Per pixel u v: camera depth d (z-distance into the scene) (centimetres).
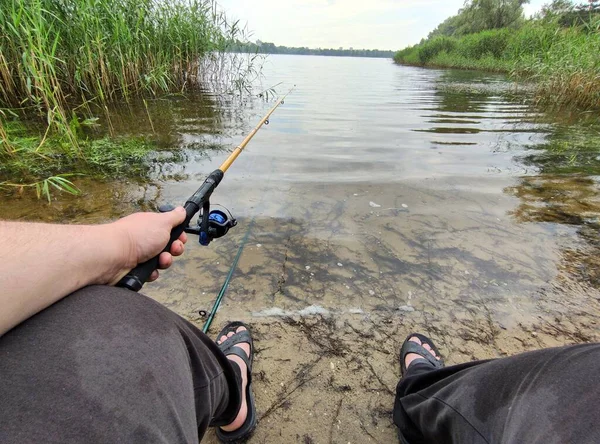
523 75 1034
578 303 159
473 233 211
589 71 612
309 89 849
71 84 486
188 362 59
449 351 136
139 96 589
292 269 177
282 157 330
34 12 332
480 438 69
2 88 414
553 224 222
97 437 37
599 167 321
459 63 1991
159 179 269
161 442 43
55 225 58
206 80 796
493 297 162
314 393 120
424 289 167
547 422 54
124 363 45
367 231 211
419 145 384
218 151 337
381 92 830
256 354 133
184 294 159
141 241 70
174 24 623
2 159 291
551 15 1070
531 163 331
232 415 94
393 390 122
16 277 44
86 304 50
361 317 151
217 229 112
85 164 291
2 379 37
